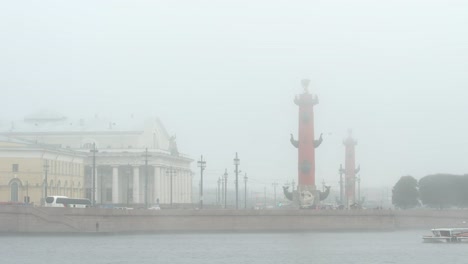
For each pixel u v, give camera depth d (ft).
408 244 362.33
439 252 320.09
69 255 294.05
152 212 416.46
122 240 370.73
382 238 404.36
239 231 433.89
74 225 392.88
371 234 439.63
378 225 465.06
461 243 371.56
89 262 271.90
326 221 448.65
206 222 429.38
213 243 357.41
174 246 338.54
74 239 372.38
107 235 398.62
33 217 388.16
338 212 451.53
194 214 427.33
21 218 387.55
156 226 417.90
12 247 325.01
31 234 387.75
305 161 474.08
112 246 334.44
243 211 435.12
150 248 326.85
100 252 306.55
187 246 338.95
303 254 307.37
